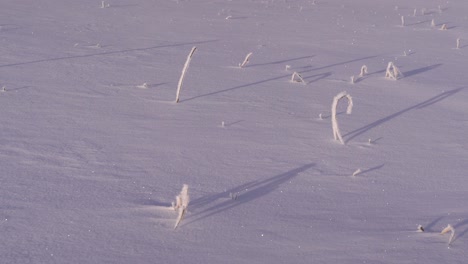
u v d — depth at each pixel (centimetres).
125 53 1080
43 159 534
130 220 418
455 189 523
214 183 502
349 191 504
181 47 1182
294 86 898
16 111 679
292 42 1325
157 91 812
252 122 697
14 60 953
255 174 531
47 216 417
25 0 1800
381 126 716
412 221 443
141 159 550
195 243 389
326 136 662
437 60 1209
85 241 383
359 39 1430
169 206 446
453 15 2023
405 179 543
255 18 1697
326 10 1997
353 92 887
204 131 650
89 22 1439
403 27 1688
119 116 686
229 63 1046
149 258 365
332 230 420
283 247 390
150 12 1689
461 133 708
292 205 464
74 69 917
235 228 414
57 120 655
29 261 354
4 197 445
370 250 391
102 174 506
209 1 2044
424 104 839
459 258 383
